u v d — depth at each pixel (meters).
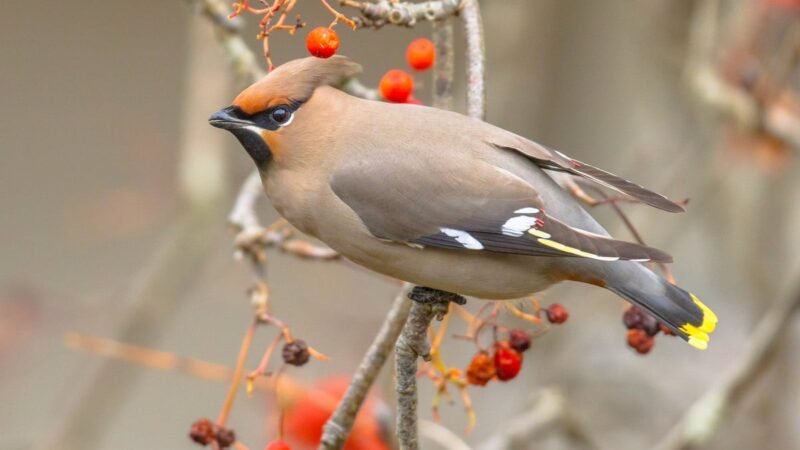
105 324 11.80
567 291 12.60
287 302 12.79
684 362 12.37
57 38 17.17
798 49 10.88
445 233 7.26
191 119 11.34
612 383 12.16
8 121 16.75
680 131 12.32
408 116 7.50
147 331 11.28
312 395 8.48
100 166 16.61
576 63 13.05
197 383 15.26
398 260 7.43
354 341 11.93
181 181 11.31
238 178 11.98
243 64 9.20
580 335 12.35
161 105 17.09
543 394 10.52
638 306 7.35
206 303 15.31
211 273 11.86
